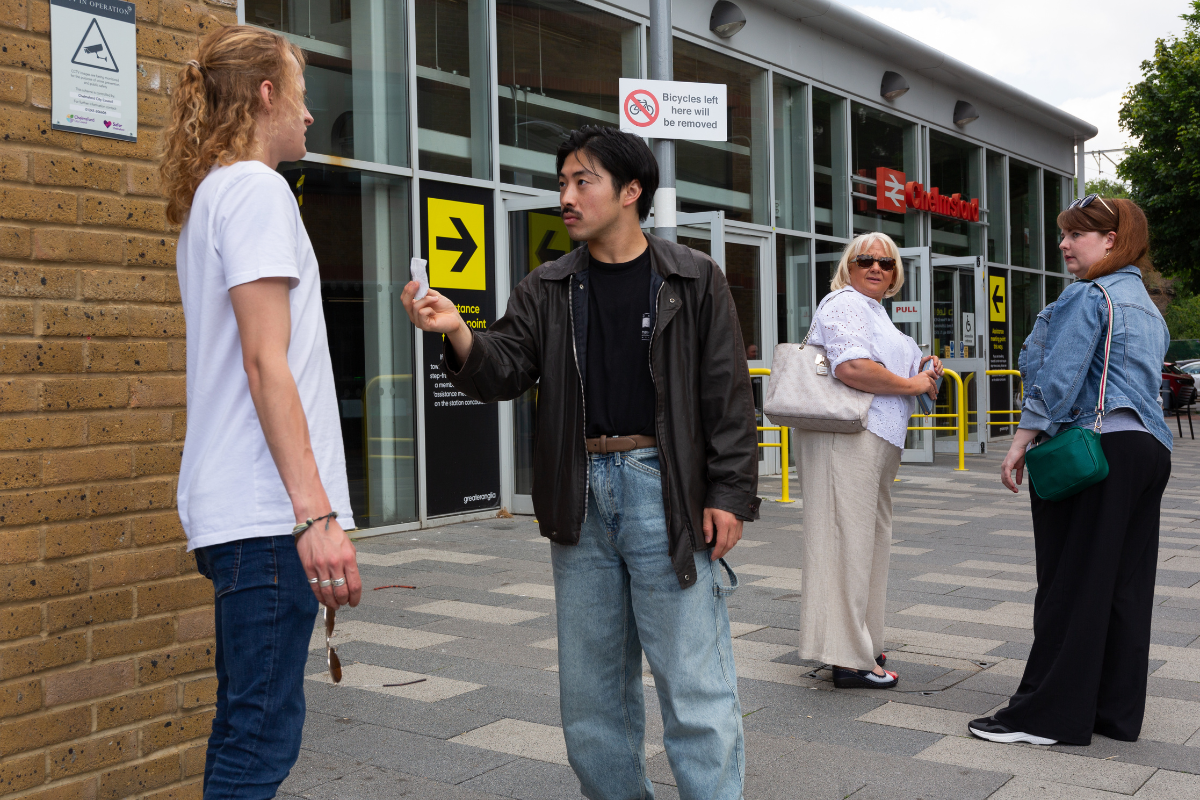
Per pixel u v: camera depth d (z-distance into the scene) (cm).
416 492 834
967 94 1675
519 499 903
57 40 258
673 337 246
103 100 267
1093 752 340
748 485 249
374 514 812
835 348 400
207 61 205
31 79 254
